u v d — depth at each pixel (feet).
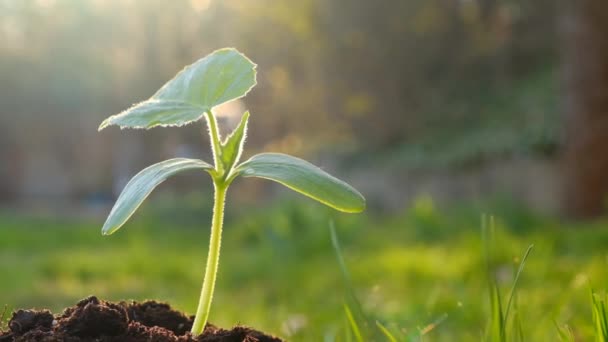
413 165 63.05
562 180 44.11
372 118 78.48
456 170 58.80
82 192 103.91
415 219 35.60
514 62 72.38
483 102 69.77
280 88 83.41
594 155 42.19
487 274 6.33
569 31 43.09
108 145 101.30
